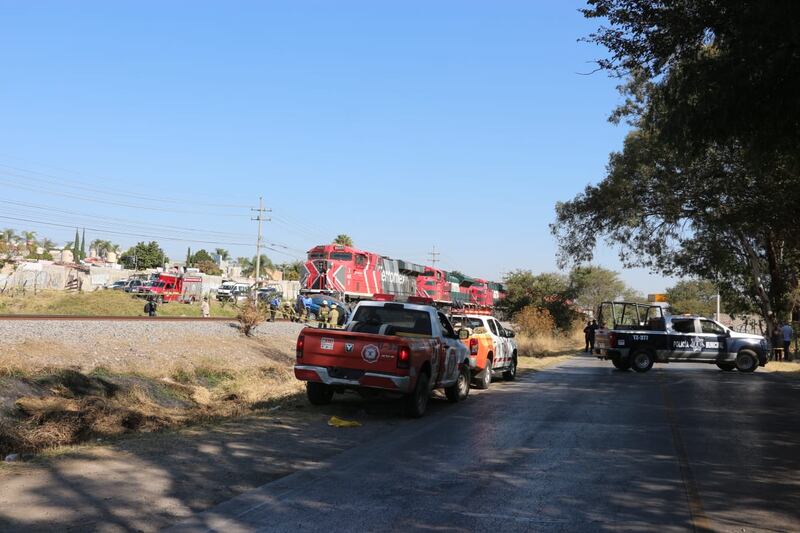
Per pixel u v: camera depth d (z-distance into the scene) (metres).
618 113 30.45
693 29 11.91
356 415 11.57
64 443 10.77
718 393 17.02
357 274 39.62
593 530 5.69
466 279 55.41
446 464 8.02
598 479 7.46
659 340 24.41
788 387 19.22
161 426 12.56
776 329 35.94
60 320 25.12
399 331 12.89
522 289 49.31
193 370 19.61
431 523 5.74
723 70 10.89
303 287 39.81
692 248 35.59
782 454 9.07
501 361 18.50
